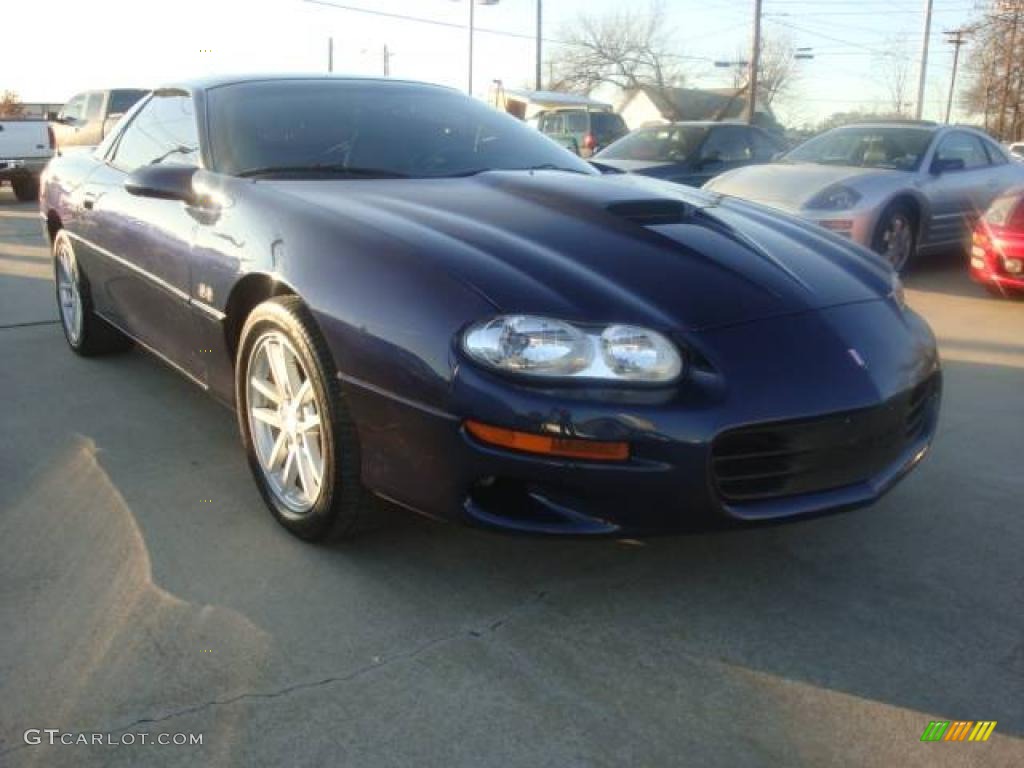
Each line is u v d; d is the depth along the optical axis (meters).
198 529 2.99
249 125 3.48
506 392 2.26
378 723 2.10
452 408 2.32
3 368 4.77
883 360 2.57
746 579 2.74
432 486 2.44
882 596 2.66
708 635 2.46
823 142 8.55
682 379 2.30
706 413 2.27
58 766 1.95
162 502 3.19
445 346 2.34
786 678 2.28
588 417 2.24
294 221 2.83
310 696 2.18
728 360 2.35
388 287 2.49
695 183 9.30
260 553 2.84
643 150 9.91
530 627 2.48
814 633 2.47
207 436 3.81
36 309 6.20
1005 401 4.46
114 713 2.11
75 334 4.89
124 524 3.02
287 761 1.98
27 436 3.80
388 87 3.96
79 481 3.36
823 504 2.47
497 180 3.23
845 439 2.45
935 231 7.91
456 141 3.67
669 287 2.49
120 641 2.38
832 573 2.78
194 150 3.50
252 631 2.43
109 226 4.01
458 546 2.88
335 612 2.53
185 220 3.34
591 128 17.19
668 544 2.92
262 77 3.89
